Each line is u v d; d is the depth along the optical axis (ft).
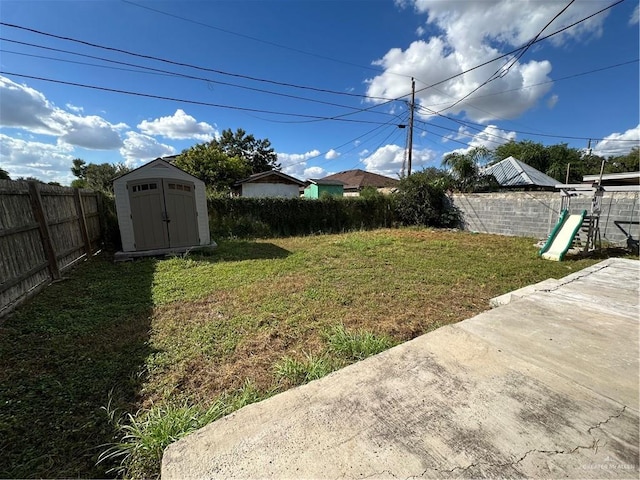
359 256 21.77
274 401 4.35
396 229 38.24
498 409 3.99
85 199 21.79
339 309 11.77
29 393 6.69
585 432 3.59
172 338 9.36
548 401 4.14
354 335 9.13
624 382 4.55
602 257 21.31
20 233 12.56
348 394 4.42
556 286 9.43
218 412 5.70
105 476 4.91
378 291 13.96
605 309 7.44
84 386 7.04
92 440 5.56
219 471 3.25
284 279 15.74
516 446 3.41
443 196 39.29
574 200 27.22
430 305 12.32
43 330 9.78
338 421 3.89
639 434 3.54
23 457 5.15
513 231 32.14
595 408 3.99
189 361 8.13
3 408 6.25
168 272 17.15
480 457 3.28
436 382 4.62
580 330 6.31
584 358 5.23
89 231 22.06
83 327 10.05
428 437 3.57
